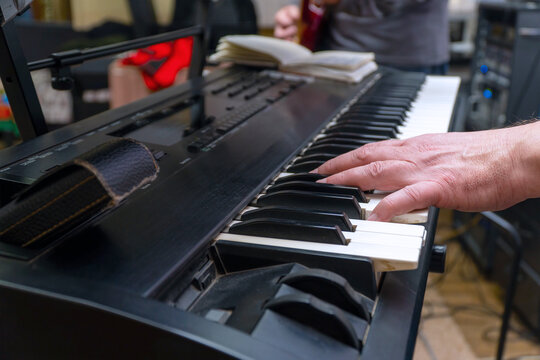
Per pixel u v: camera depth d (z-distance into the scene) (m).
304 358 0.32
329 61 0.95
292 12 1.30
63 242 0.39
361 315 0.36
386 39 1.34
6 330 0.35
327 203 0.46
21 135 0.59
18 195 0.39
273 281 0.38
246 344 0.31
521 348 1.26
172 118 0.66
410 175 0.50
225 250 0.42
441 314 1.39
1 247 0.38
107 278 0.35
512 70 1.35
